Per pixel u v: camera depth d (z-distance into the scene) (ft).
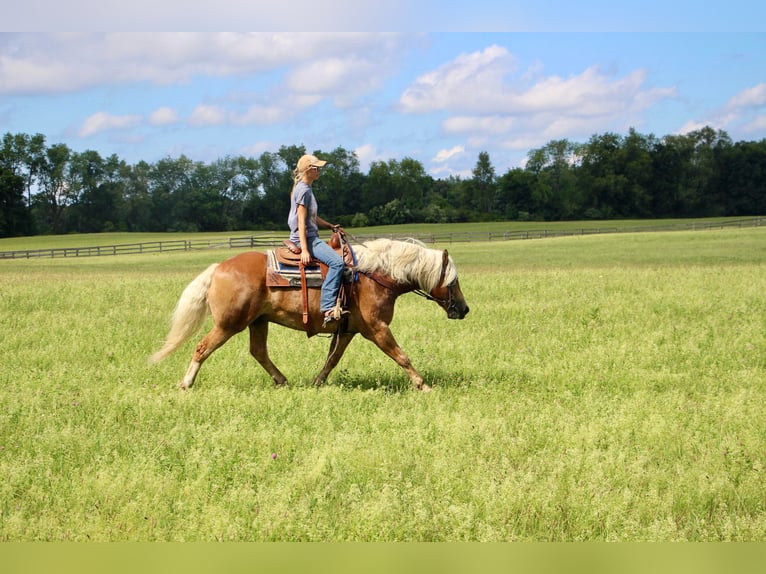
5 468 19.27
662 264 118.01
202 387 29.01
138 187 499.92
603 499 17.97
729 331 40.81
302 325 29.12
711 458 20.49
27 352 34.86
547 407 25.94
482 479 18.97
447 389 28.84
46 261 182.60
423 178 517.55
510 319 46.83
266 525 16.71
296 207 28.48
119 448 21.43
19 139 451.12
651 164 494.59
